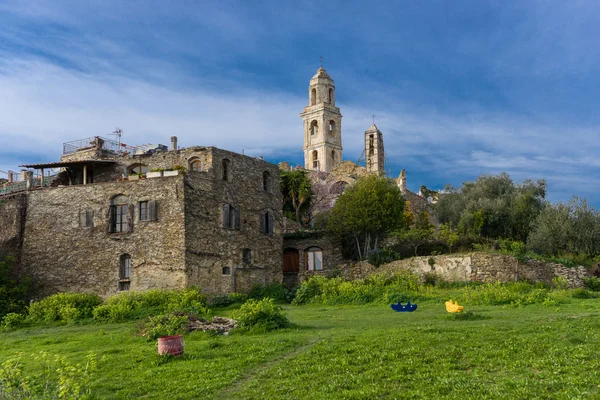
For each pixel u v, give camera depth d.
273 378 15.94
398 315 27.80
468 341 18.33
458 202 60.00
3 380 14.33
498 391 13.22
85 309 33.97
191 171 41.09
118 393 15.47
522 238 54.00
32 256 42.78
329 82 101.62
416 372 15.41
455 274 41.56
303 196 59.72
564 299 32.00
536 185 59.72
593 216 47.12
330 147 98.81
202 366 17.73
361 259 48.56
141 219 40.91
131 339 23.88
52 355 21.31
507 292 32.34
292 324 24.84
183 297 35.34
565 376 14.00
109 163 46.88
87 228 41.81
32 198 43.72
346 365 16.52
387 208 48.75
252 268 45.28
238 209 44.78
